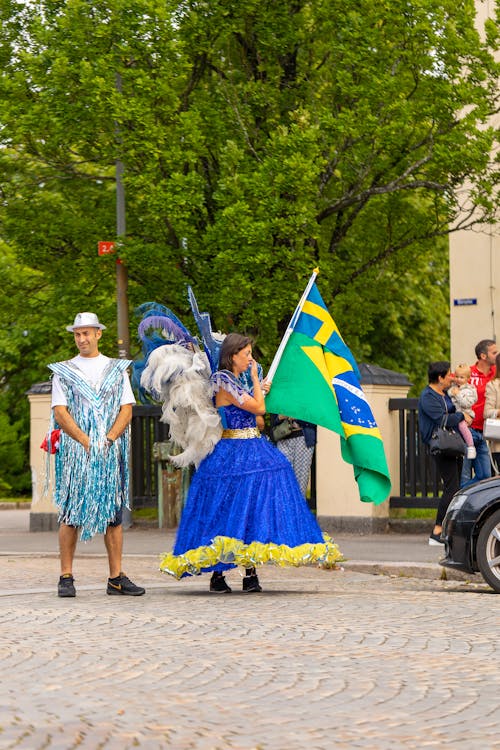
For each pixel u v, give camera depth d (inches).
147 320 449.1
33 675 276.5
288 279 829.8
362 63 828.6
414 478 735.7
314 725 228.1
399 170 876.6
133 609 398.6
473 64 847.7
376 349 1503.4
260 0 861.8
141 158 828.0
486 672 282.2
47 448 441.1
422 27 814.5
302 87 890.1
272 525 431.5
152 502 834.2
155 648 314.8
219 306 828.6
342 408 476.4
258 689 261.6
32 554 635.5
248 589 455.8
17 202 895.1
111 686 263.6
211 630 347.9
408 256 968.3
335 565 551.5
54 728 221.0
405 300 1427.2
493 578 464.1
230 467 435.2
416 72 846.5
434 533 633.0
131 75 813.2
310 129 807.7
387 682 269.9
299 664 291.6
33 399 852.6
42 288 968.9
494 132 850.1
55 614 384.2
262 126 896.3
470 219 966.4
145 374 440.8
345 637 334.0
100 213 890.7
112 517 438.0
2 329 1429.6
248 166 843.4
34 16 872.9
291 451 613.6
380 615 382.6
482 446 628.7
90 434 436.5
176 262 853.8
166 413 440.5
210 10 845.8
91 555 610.5
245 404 433.7
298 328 480.7
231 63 911.0
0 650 311.7
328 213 881.5
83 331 445.1
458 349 970.7
